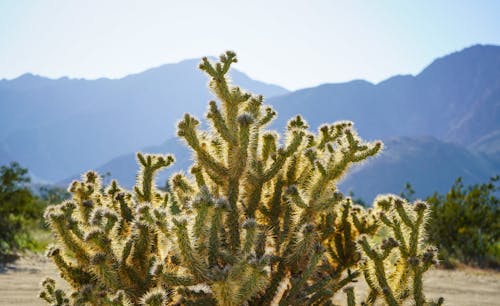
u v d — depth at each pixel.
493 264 16.45
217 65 3.51
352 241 3.87
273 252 3.59
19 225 16.23
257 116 3.67
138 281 3.25
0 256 13.16
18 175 16.34
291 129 3.80
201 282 3.07
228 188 3.51
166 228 3.16
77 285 3.47
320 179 3.54
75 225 3.31
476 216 17.09
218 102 3.57
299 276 3.41
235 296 2.85
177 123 3.54
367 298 3.63
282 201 3.72
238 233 3.44
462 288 11.55
